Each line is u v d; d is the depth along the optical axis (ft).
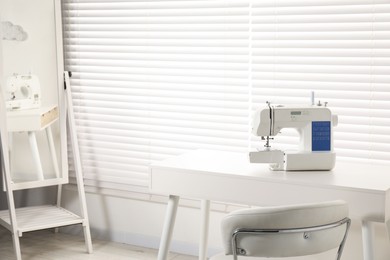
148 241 14.46
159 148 14.03
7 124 13.37
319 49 12.10
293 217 7.79
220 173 10.12
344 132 12.13
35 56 13.74
